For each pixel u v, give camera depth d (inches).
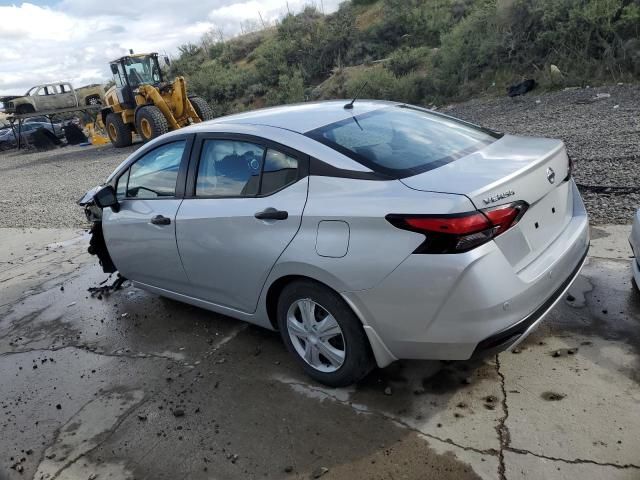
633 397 113.8
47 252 289.1
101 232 207.2
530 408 115.2
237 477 109.6
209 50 1572.3
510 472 100.3
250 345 158.4
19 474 120.4
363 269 112.3
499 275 104.7
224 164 146.3
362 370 124.1
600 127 344.2
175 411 131.8
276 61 1103.6
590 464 99.2
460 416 116.1
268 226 130.0
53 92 1117.7
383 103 160.9
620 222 199.9
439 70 681.6
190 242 152.7
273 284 134.3
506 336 106.5
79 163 692.7
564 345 134.3
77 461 121.6
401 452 109.2
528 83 550.6
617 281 159.8
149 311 193.0
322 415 123.4
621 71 498.9
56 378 158.7
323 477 106.1
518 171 111.5
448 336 107.8
